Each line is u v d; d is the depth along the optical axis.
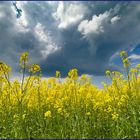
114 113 0.84
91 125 0.82
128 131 0.75
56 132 0.77
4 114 0.82
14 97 0.88
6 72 0.76
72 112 0.87
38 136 0.75
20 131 0.72
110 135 0.78
